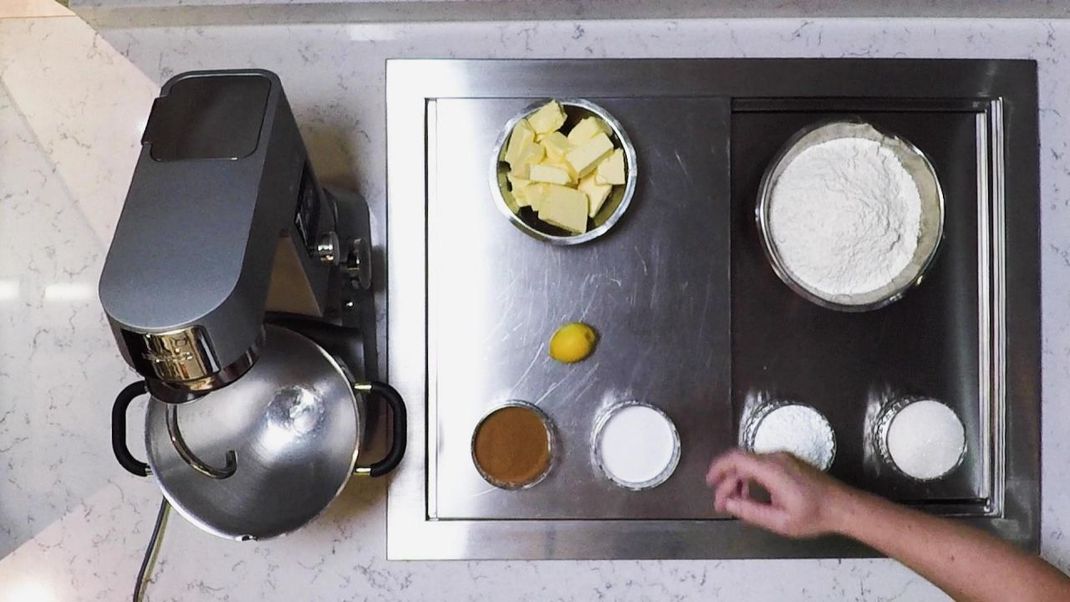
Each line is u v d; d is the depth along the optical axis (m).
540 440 1.07
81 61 1.10
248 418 0.99
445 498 1.08
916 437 1.05
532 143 1.02
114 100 1.10
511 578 1.11
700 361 1.08
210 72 0.79
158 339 0.66
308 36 1.10
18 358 1.11
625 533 1.08
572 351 1.05
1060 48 1.11
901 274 1.04
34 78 1.10
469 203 1.08
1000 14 1.09
